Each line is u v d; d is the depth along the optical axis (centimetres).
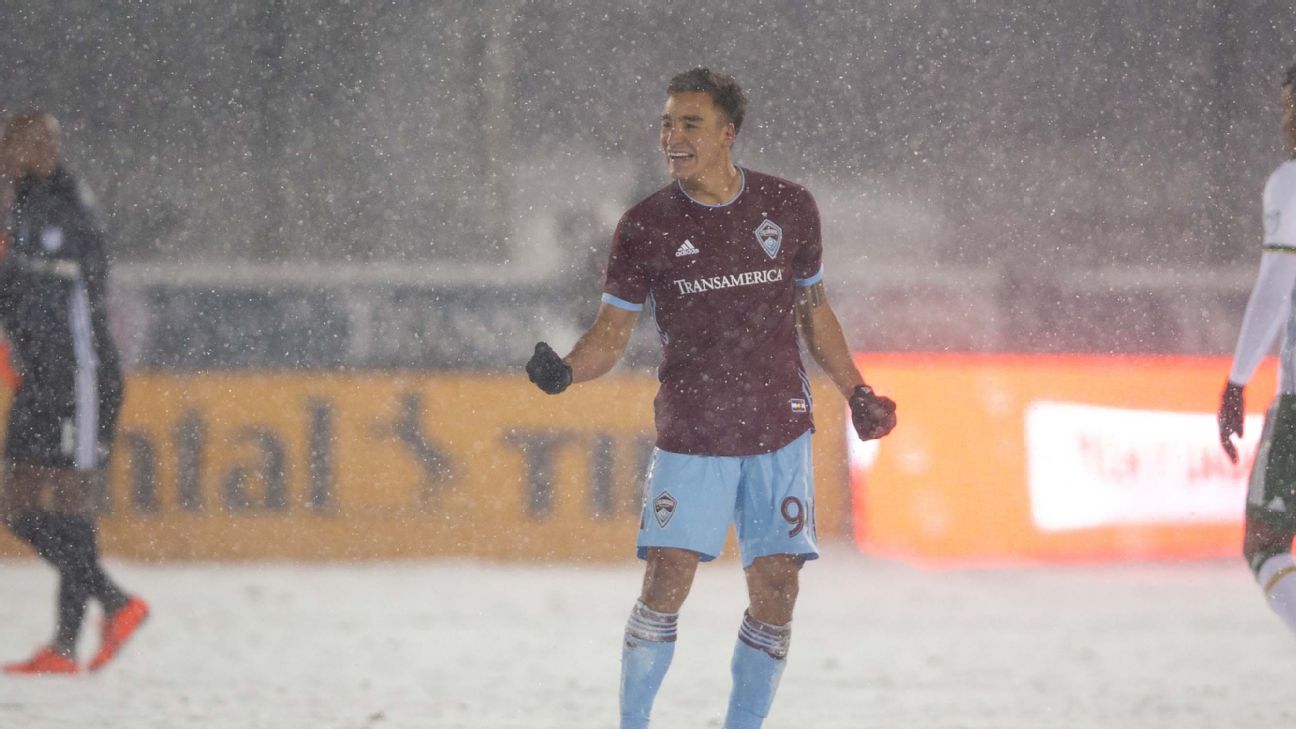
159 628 2395
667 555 1339
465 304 5072
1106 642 2311
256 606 2706
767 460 1360
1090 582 3120
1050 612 2688
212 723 1578
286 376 3522
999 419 3575
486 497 3506
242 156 5547
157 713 1641
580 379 1359
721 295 1342
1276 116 5709
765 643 1387
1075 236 5666
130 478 3462
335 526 3481
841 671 2006
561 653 2172
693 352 1352
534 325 5128
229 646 2211
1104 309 5428
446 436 3522
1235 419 1520
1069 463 3553
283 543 3475
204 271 5250
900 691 1841
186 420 3488
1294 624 1409
